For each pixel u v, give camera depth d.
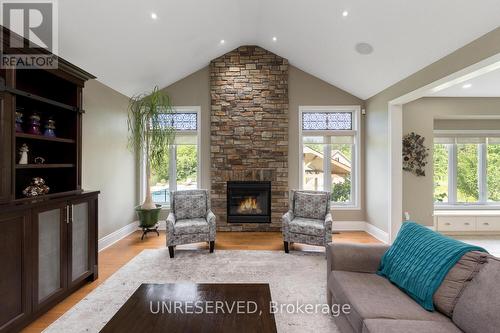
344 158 5.57
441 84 3.31
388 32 3.32
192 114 5.55
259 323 1.52
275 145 5.34
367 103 5.32
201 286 1.98
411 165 4.96
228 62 5.36
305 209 4.39
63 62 2.56
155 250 4.05
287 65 5.36
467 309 1.40
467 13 2.59
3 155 2.03
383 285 1.95
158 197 5.55
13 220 2.02
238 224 5.30
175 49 4.30
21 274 2.08
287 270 3.30
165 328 1.47
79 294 2.69
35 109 2.88
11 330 2.01
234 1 3.79
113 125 4.50
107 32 3.23
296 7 3.62
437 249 1.79
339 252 2.27
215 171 5.34
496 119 5.53
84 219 2.86
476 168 5.61
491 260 1.51
